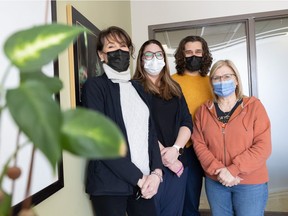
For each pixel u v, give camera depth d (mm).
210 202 1698
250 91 2697
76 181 1323
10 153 731
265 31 2689
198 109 1792
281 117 2688
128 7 2711
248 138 1549
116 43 1367
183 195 1719
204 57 1959
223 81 1634
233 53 2746
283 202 2678
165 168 1598
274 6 2609
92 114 393
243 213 1572
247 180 1545
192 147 1866
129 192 1232
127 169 1184
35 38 399
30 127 326
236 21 2691
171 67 2777
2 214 412
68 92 1274
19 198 771
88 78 1426
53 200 1073
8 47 384
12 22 791
